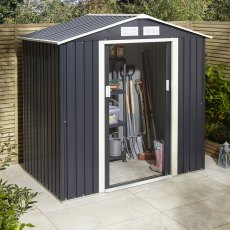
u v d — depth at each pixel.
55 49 4.30
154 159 5.73
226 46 5.83
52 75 4.41
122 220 4.02
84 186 4.54
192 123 5.17
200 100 5.20
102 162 4.61
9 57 5.29
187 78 5.05
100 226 3.91
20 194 2.68
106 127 4.61
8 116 5.40
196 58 5.08
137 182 4.84
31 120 4.99
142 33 4.62
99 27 4.43
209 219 4.03
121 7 9.94
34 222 3.99
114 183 4.89
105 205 4.34
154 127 5.79
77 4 9.31
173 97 4.96
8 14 8.82
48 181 4.69
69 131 4.38
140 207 4.28
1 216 2.33
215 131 5.85
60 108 4.30
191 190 4.69
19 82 5.42
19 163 5.59
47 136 4.64
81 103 4.41
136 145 5.82
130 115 5.85
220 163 5.44
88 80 4.42
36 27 5.39
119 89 5.48
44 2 8.64
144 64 5.78
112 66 5.83
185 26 6.28
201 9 9.17
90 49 4.38
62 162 4.38
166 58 4.91
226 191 4.66
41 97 4.70
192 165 5.24
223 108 5.68
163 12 8.71
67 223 3.97
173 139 5.03
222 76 5.77
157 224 3.94
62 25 5.10
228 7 9.81
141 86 5.87
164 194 4.58
